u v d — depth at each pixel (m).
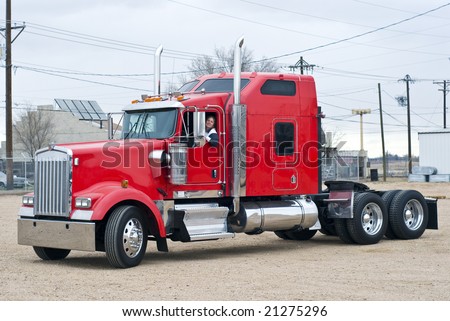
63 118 73.06
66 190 12.93
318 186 16.00
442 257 14.24
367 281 11.42
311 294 10.34
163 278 11.85
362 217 16.27
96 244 13.38
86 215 12.67
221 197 14.66
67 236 12.91
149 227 13.50
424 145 57.38
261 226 15.00
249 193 14.80
